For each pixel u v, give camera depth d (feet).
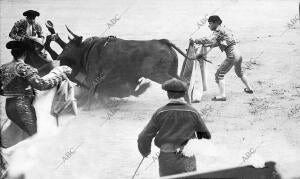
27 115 24.82
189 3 100.73
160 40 38.09
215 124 32.76
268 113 35.24
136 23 78.33
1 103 39.68
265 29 70.49
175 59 38.19
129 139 30.40
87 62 38.65
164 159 18.45
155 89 44.04
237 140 28.96
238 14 85.51
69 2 104.01
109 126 33.12
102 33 70.33
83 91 39.04
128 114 36.01
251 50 57.36
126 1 104.94
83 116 35.53
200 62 40.45
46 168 25.00
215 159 23.63
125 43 38.19
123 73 38.11
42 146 25.96
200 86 39.27
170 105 18.98
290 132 30.76
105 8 94.89
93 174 24.57
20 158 23.53
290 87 42.73
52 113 26.76
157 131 18.97
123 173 24.72
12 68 24.70
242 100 39.17
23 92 24.89
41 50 39.42
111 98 40.65
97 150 28.32
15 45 25.02
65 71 26.32
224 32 39.04
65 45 41.22
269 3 99.81
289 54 54.85
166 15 86.07
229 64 39.06
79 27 75.46
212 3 100.78
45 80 25.02
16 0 105.70
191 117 18.72
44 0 106.32
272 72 47.96
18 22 40.68
